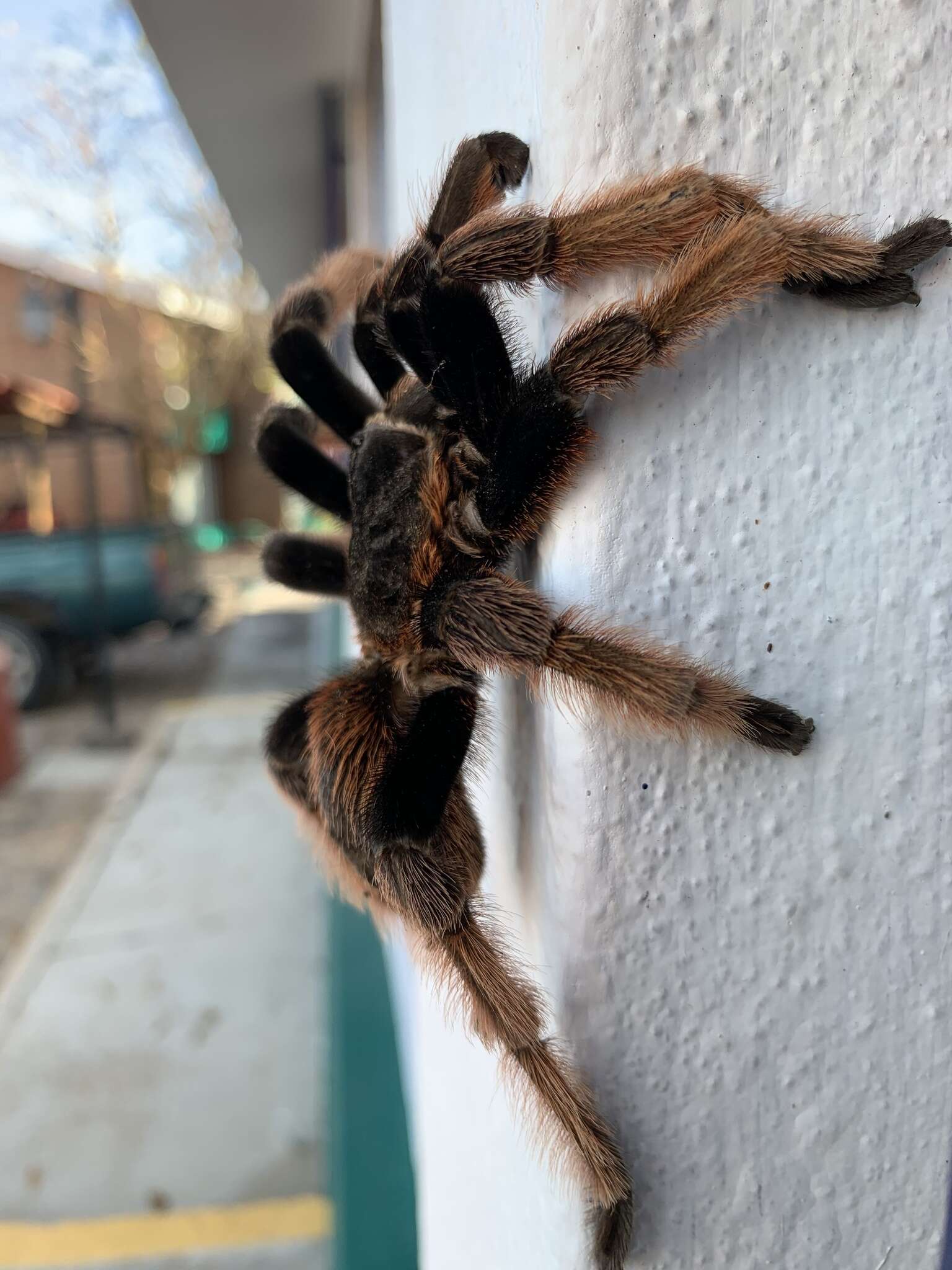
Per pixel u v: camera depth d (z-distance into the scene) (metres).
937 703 0.08
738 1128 0.09
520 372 0.09
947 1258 0.09
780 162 0.07
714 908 0.08
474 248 0.08
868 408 0.08
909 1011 0.09
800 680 0.08
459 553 0.10
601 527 0.08
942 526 0.08
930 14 0.07
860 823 0.08
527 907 0.10
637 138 0.07
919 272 0.07
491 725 0.11
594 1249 0.08
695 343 0.08
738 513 0.08
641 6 0.07
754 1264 0.09
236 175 0.56
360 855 0.11
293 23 0.36
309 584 0.15
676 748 0.08
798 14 0.07
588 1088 0.08
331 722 0.12
